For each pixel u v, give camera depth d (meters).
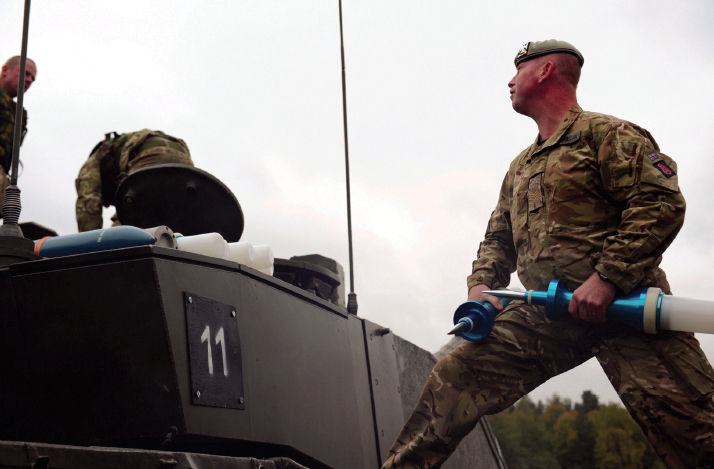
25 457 1.34
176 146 3.82
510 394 2.45
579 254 2.33
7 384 1.81
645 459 75.38
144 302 1.76
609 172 2.30
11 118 3.73
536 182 2.44
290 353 2.30
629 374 2.24
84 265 1.79
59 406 1.79
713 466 2.15
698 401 2.17
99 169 3.73
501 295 2.38
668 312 2.14
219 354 1.92
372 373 2.96
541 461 77.50
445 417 2.42
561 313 2.31
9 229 2.00
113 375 1.76
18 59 4.00
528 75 2.56
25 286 1.81
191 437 1.76
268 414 2.10
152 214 2.88
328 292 3.22
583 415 79.50
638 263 2.20
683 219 2.24
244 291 2.10
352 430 2.65
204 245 2.20
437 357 3.93
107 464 1.41
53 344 1.79
